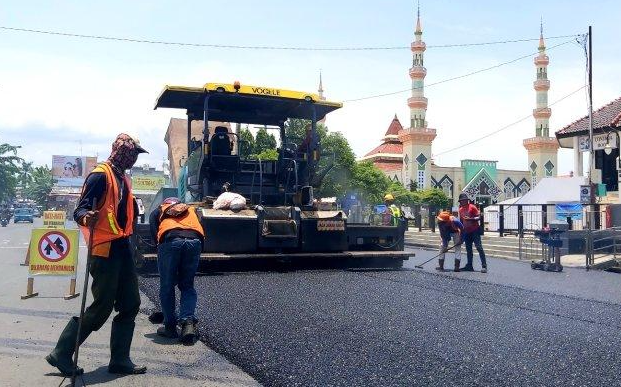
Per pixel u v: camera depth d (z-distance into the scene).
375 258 11.74
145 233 10.27
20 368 4.32
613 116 24.72
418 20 76.56
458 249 12.04
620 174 23.56
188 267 5.47
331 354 4.63
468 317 6.27
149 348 5.05
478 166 73.56
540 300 7.66
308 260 11.50
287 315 6.23
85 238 4.29
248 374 4.29
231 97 11.06
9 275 11.09
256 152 11.95
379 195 42.78
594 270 13.55
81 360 4.63
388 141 83.62
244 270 10.92
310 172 11.48
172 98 11.28
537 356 4.61
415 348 4.83
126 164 4.41
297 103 11.41
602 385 3.89
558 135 27.09
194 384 4.03
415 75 74.44
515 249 17.31
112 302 4.22
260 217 10.55
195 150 11.46
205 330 5.51
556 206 20.80
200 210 10.35
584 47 23.56
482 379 3.98
